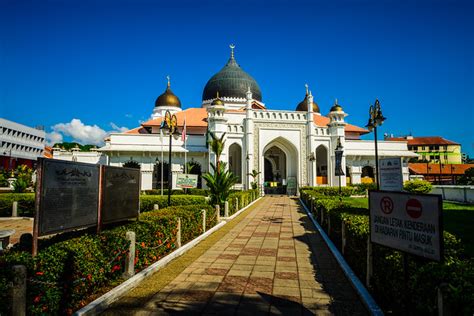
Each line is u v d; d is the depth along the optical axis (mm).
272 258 7625
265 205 22344
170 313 4520
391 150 36000
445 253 4520
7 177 34500
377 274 4898
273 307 4746
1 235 7215
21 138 56625
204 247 8773
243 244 9211
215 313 4527
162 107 42344
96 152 36375
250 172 31734
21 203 16297
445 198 22734
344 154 32875
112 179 6613
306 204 20781
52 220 4895
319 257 7730
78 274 4543
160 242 7156
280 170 41094
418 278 3369
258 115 33000
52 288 4000
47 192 4812
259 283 5816
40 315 3791
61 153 38594
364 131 39281
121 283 5438
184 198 16469
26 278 3609
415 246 3711
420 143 71250
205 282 5840
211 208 12195
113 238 5594
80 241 5012
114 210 6645
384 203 4254
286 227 12336
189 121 36062
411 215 3795
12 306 3426
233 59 43125
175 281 5879
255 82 41875
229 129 32281
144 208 15781
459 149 70375
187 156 32656
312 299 5062
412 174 49844
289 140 33312
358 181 34719
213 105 32125
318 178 34062
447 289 2734
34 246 4547
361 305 4816
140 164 31969
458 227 10227
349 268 6418
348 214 8391
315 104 44625
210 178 15078
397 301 4055
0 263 3779
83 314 4203
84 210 5684
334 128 33375
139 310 4609
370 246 5207
